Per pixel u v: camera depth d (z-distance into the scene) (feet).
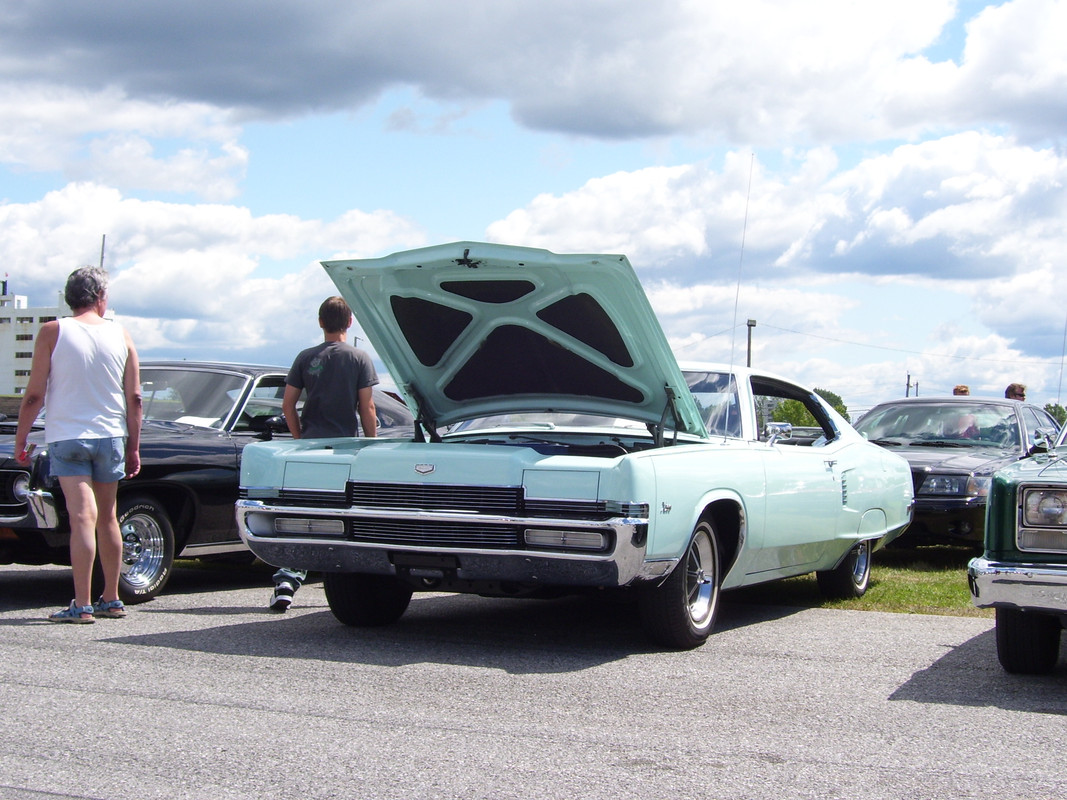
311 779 11.26
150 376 27.02
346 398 22.95
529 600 24.82
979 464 33.63
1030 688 16.30
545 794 10.93
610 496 16.81
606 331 19.08
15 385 376.68
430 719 13.67
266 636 19.31
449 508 17.70
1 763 11.62
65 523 21.91
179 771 11.44
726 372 21.90
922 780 11.61
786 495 21.38
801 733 13.41
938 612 23.73
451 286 19.39
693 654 18.31
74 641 18.35
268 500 19.11
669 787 11.21
